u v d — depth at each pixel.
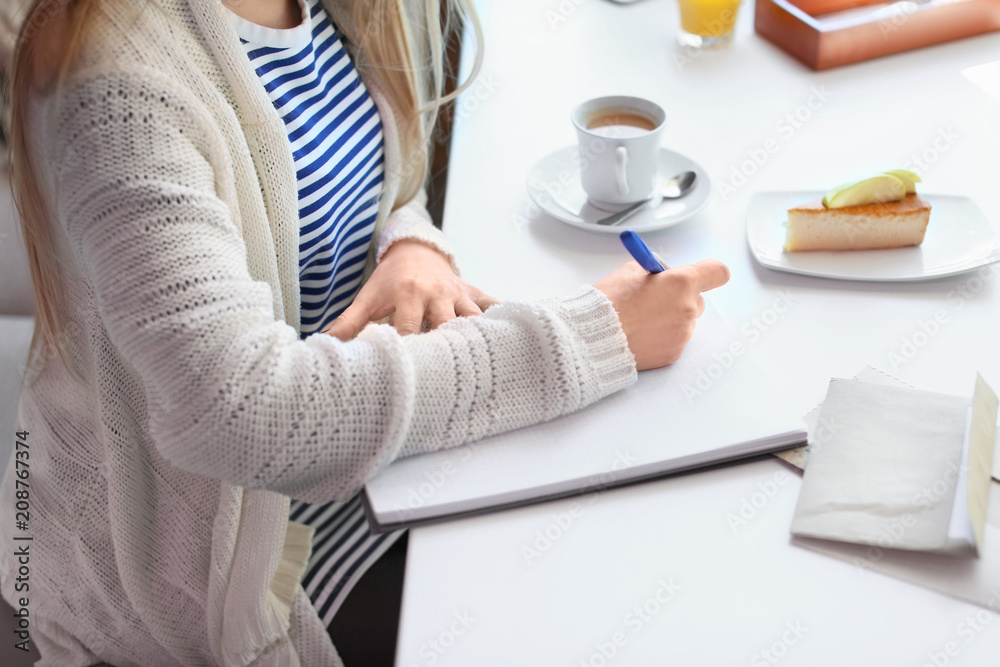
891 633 0.53
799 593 0.55
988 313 0.79
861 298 0.83
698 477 0.64
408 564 0.58
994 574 0.55
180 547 0.83
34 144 0.68
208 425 0.62
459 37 1.45
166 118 0.65
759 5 1.34
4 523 0.89
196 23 0.75
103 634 0.90
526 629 0.54
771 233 0.92
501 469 0.64
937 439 0.64
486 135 1.16
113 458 0.79
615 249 0.93
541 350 0.69
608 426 0.67
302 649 0.86
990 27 1.27
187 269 0.62
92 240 0.63
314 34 0.94
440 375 0.66
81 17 0.63
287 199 0.82
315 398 0.63
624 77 1.28
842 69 1.24
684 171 1.03
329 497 0.65
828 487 0.62
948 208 0.91
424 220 1.04
